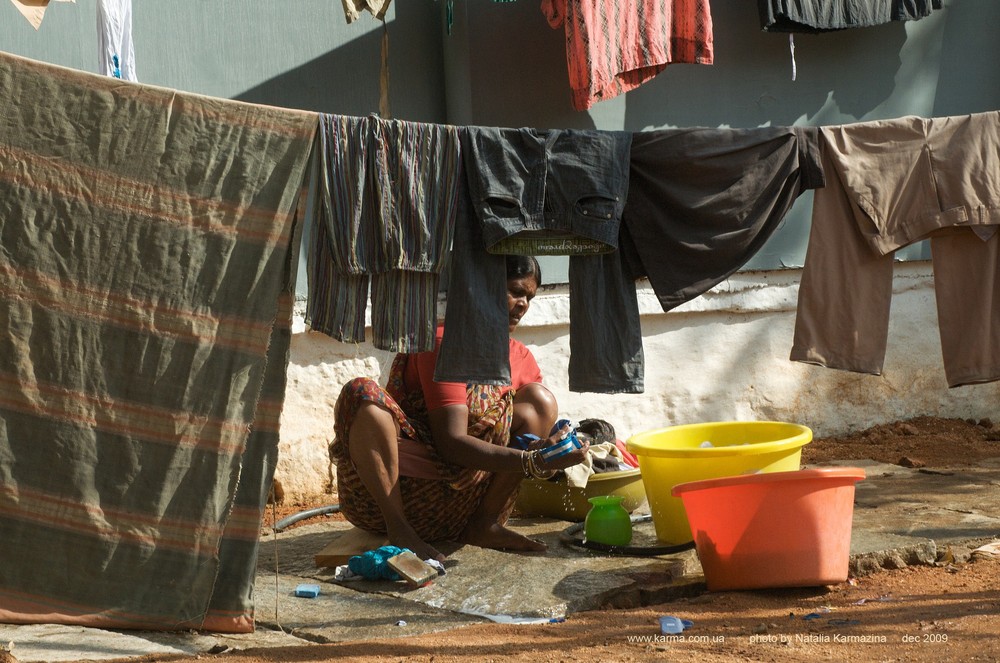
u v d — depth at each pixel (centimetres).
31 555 383
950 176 472
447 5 687
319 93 712
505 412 511
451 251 426
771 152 455
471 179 423
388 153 411
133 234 386
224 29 686
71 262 382
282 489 682
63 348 382
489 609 422
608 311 454
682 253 449
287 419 684
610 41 647
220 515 390
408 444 501
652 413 778
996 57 834
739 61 780
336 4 714
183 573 389
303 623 409
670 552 494
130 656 359
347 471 502
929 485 646
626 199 438
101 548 386
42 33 644
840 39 801
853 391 823
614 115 751
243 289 392
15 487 381
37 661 347
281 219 395
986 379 486
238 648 374
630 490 575
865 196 467
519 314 495
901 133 472
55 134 381
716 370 792
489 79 714
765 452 493
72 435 383
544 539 536
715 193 448
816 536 436
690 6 679
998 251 486
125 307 386
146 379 387
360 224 409
